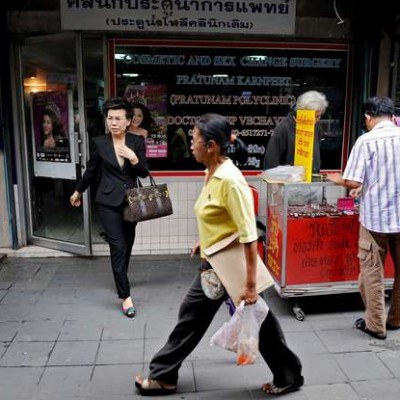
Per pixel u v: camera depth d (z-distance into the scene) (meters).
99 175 3.94
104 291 4.33
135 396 2.83
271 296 4.20
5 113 4.98
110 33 4.85
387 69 4.99
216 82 5.06
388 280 3.91
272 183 3.74
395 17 4.67
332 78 5.15
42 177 5.30
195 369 3.10
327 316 3.83
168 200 3.98
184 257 5.23
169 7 4.75
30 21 4.87
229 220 2.53
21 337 3.48
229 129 2.51
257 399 2.81
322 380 2.98
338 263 3.78
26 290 4.34
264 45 5.02
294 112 4.14
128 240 4.01
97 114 5.06
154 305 4.04
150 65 4.96
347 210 3.79
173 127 5.11
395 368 3.11
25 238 5.36
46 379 2.98
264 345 2.74
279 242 3.75
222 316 3.83
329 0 4.96
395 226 3.30
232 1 4.79
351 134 5.21
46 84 5.04
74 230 5.29
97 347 3.35
